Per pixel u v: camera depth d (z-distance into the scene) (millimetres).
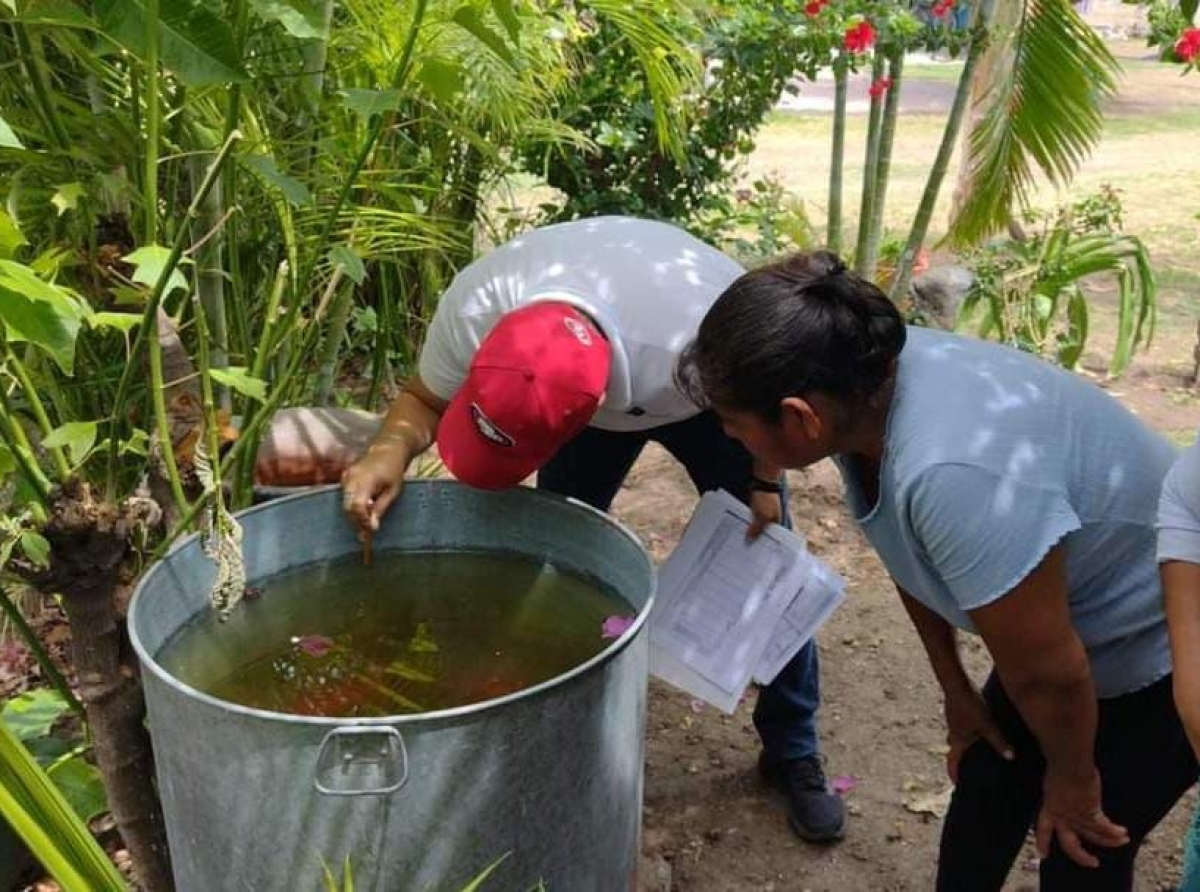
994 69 4250
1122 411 1565
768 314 1387
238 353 2346
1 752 1112
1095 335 5449
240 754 1373
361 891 1425
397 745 1326
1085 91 4141
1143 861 2340
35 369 1941
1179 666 1308
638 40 2773
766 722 2447
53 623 2836
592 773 1519
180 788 1491
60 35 1656
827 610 2043
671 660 2041
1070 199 8148
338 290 2516
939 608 1636
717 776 2596
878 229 4859
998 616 1420
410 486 1949
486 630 1826
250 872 1461
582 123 4336
